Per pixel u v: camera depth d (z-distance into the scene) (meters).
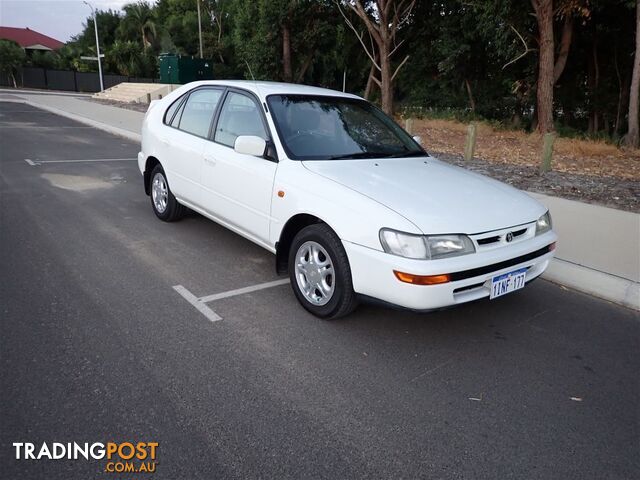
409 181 3.75
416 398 2.88
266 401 2.78
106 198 6.99
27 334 3.32
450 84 27.97
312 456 2.39
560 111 27.36
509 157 11.99
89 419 2.56
